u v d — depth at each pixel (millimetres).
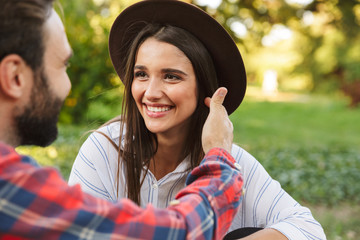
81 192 906
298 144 9125
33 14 911
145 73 1487
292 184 5520
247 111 15875
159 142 1617
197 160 1635
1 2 884
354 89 18875
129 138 1629
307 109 18266
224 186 1062
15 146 993
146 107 1509
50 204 864
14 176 850
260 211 1613
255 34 8523
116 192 1658
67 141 5984
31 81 942
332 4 10461
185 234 942
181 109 1484
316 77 22344
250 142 9008
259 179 1638
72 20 7453
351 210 4738
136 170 1631
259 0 8297
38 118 977
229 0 6523
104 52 7520
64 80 1001
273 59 25953
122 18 1575
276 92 25750
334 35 19062
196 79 1513
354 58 19203
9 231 842
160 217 931
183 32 1483
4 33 889
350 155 7777
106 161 1649
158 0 1472
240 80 1620
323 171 6262
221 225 1047
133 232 903
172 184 1662
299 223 1492
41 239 853
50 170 892
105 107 7492
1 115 938
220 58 1573
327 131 12742
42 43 933
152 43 1463
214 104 1283
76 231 871
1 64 898
